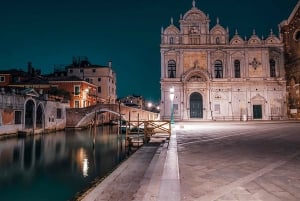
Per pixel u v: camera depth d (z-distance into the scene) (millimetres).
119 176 10578
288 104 51031
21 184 16422
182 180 8086
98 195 8117
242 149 14078
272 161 10680
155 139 23297
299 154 12297
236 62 51625
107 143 36719
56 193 14508
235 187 7242
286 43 51812
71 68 79438
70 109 56000
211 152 13289
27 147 32031
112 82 85500
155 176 8742
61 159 24844
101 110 53938
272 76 51500
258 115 50156
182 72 50875
